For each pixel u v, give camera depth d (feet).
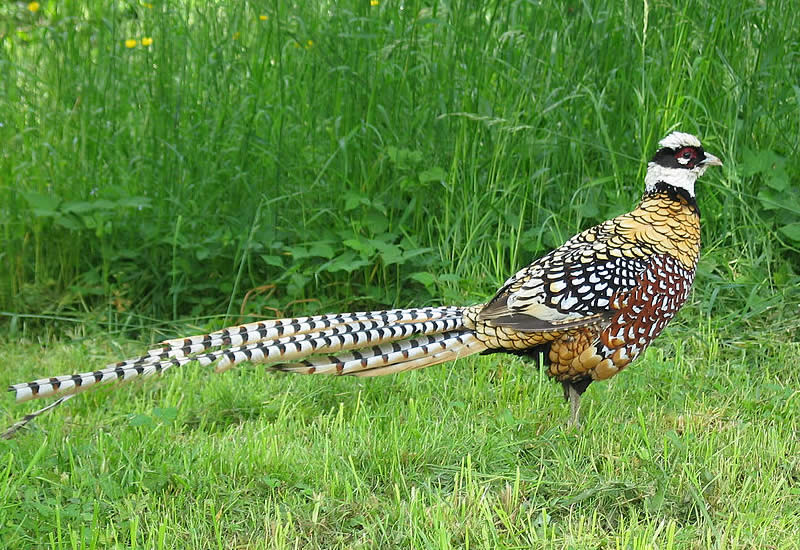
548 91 35.60
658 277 25.03
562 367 25.55
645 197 25.94
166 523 21.21
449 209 36.09
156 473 23.40
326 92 36.91
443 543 19.84
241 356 22.95
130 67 38.88
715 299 33.99
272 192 36.91
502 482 23.27
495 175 36.14
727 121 36.01
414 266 35.91
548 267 25.25
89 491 22.77
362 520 21.44
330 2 37.42
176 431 26.63
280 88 36.68
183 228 36.86
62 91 37.60
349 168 36.78
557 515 21.93
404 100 36.58
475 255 35.70
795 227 34.58
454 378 30.01
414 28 35.65
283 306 35.70
